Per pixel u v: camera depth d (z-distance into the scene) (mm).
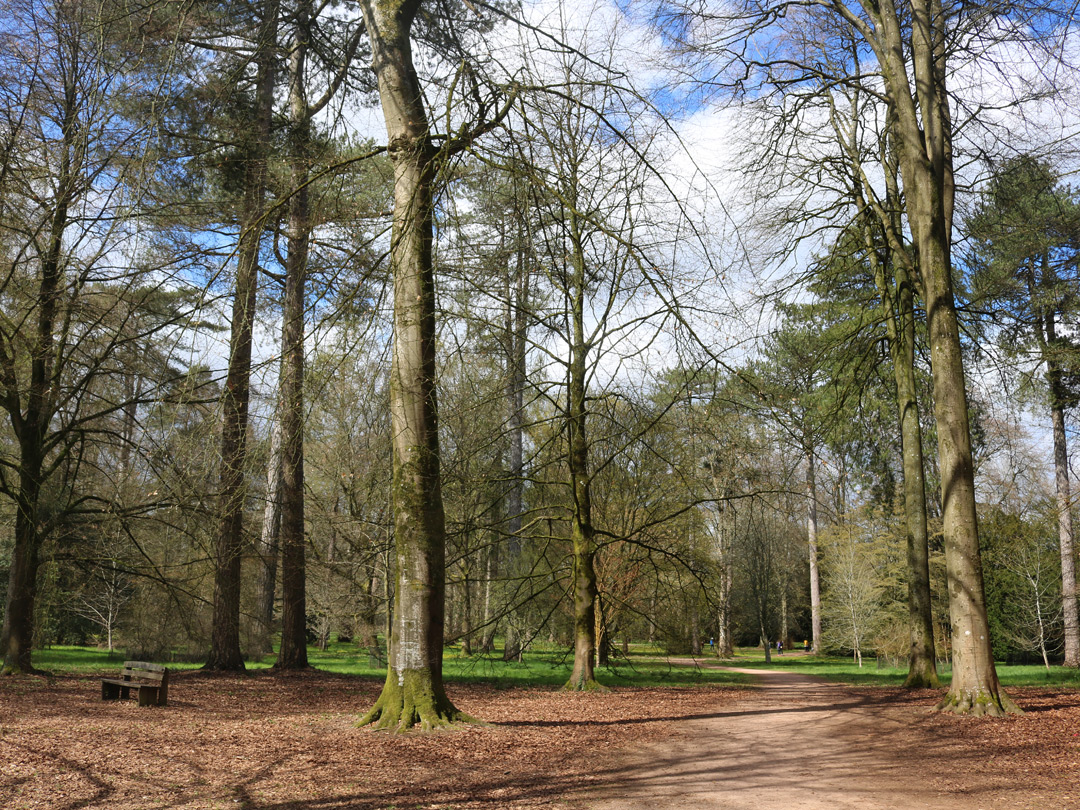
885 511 32000
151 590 21641
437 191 8117
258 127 16344
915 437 16719
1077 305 22062
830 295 19656
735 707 13398
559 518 16109
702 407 12836
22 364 15281
